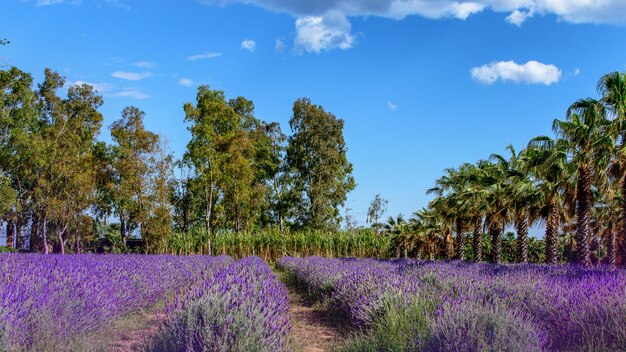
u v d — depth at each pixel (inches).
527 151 1175.6
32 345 246.8
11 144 1723.7
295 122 2524.6
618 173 848.3
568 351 268.7
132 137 2111.2
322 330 415.8
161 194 1910.7
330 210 2377.0
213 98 2124.8
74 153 1968.5
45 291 319.0
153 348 261.0
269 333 253.4
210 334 235.8
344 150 2598.4
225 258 1264.8
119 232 2342.5
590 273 520.1
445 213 1572.3
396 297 352.2
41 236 2123.5
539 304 327.9
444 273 584.1
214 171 2054.6
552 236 1097.4
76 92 2246.6
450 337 241.3
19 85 1802.4
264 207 2559.1
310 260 1140.5
